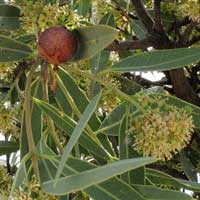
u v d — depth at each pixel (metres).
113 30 0.44
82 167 0.46
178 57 0.50
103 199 0.45
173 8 0.69
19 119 0.60
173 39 0.71
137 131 0.48
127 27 0.70
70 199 0.59
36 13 0.51
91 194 0.45
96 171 0.39
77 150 0.53
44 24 0.50
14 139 0.60
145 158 0.38
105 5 0.67
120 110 0.54
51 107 0.51
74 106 0.51
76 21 0.51
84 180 0.40
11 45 0.51
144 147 0.48
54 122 0.54
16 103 0.62
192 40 0.66
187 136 0.50
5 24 0.54
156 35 0.63
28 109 0.47
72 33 0.45
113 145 0.69
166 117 0.48
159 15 0.62
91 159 0.60
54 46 0.45
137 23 0.71
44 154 0.46
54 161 0.46
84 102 0.56
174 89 0.68
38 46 0.46
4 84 0.63
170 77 0.68
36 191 0.46
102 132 0.54
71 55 0.46
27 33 0.54
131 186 0.46
